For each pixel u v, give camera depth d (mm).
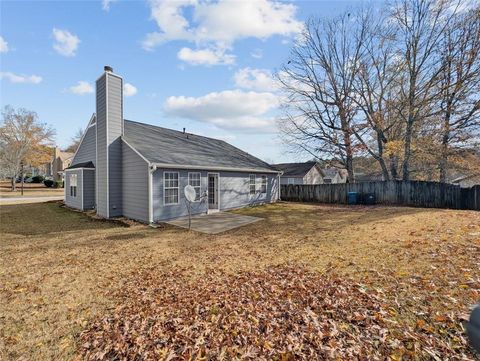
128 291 4277
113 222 10844
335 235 7355
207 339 2871
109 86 11695
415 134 16859
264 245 6852
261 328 3008
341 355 2461
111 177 11734
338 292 3688
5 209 14586
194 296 3959
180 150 13367
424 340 2572
